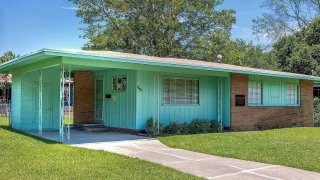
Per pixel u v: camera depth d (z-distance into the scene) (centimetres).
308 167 859
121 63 1365
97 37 3434
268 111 1995
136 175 762
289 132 1684
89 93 1819
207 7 3612
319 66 3152
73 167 827
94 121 1816
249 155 1005
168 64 1435
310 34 3503
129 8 3500
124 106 1602
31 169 802
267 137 1425
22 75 1667
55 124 1725
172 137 1370
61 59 1197
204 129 1673
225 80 1808
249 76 1891
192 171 820
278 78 2078
